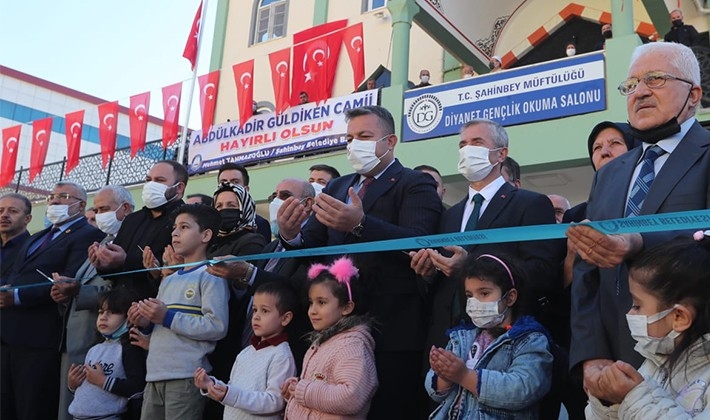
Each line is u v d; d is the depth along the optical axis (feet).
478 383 7.11
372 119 10.24
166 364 9.96
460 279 8.25
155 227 12.94
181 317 10.00
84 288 13.01
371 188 10.11
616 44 22.63
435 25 29.68
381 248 7.13
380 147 10.18
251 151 31.96
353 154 10.14
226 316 10.39
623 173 7.53
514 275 7.95
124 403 11.64
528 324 7.70
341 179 11.30
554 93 23.57
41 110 61.67
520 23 33.27
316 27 32.60
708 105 22.27
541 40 32.71
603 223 5.69
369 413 8.73
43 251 14.19
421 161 26.05
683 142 7.04
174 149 35.83
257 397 8.88
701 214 5.18
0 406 13.05
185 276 10.64
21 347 13.14
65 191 14.97
